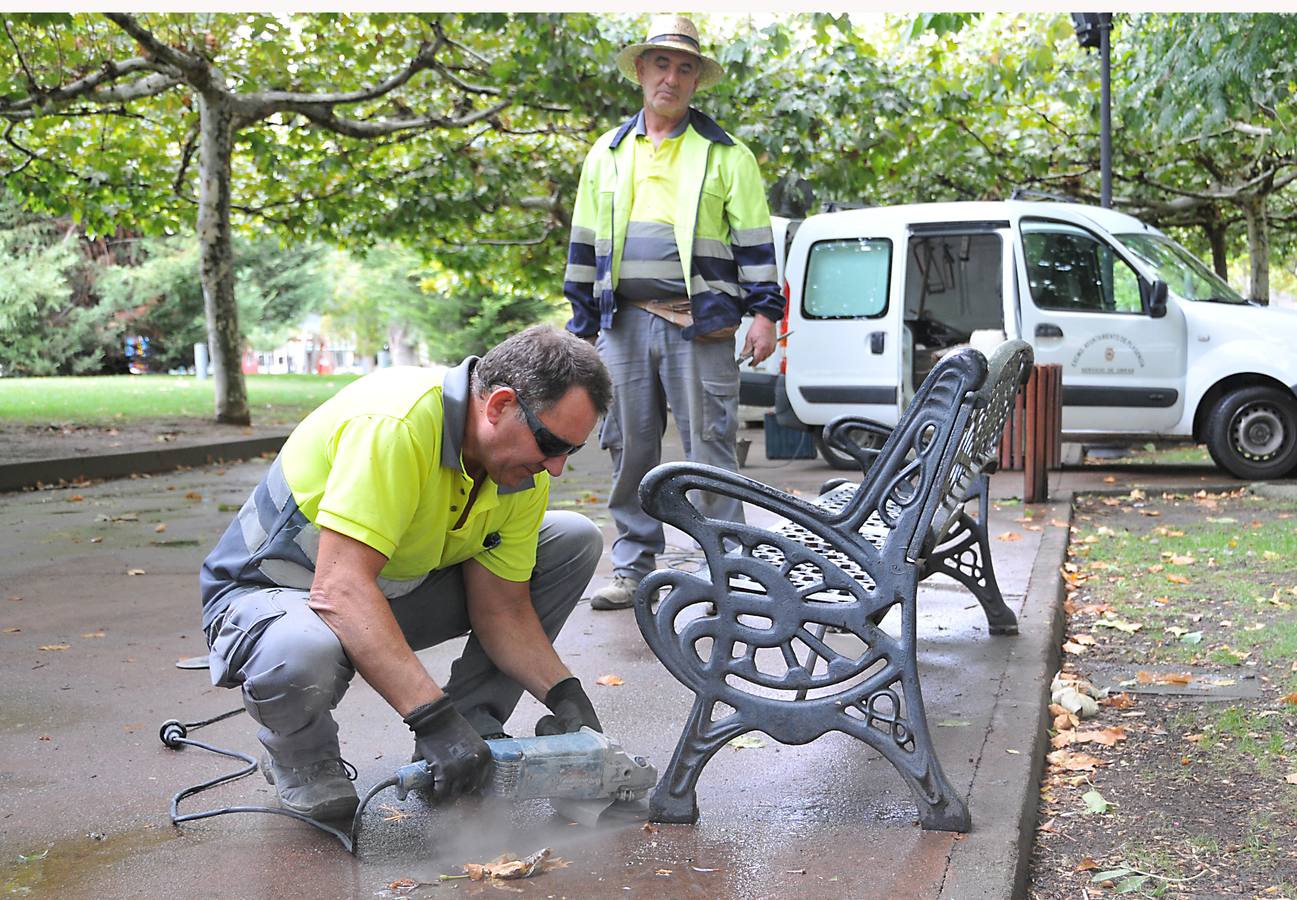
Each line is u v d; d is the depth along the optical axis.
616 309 5.54
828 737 3.78
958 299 11.65
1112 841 3.12
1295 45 10.77
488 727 3.36
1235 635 5.17
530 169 21.39
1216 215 25.72
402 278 45.88
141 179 20.59
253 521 3.06
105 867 2.85
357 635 2.81
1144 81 12.85
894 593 2.96
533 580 3.45
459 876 2.77
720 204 5.45
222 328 16.58
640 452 5.58
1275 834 3.12
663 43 5.29
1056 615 5.34
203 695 4.34
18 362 39.28
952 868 2.72
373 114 19.62
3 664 4.78
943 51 18.67
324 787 3.06
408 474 2.86
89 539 8.09
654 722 3.92
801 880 2.69
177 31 16.30
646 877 2.73
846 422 5.11
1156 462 12.12
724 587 3.04
